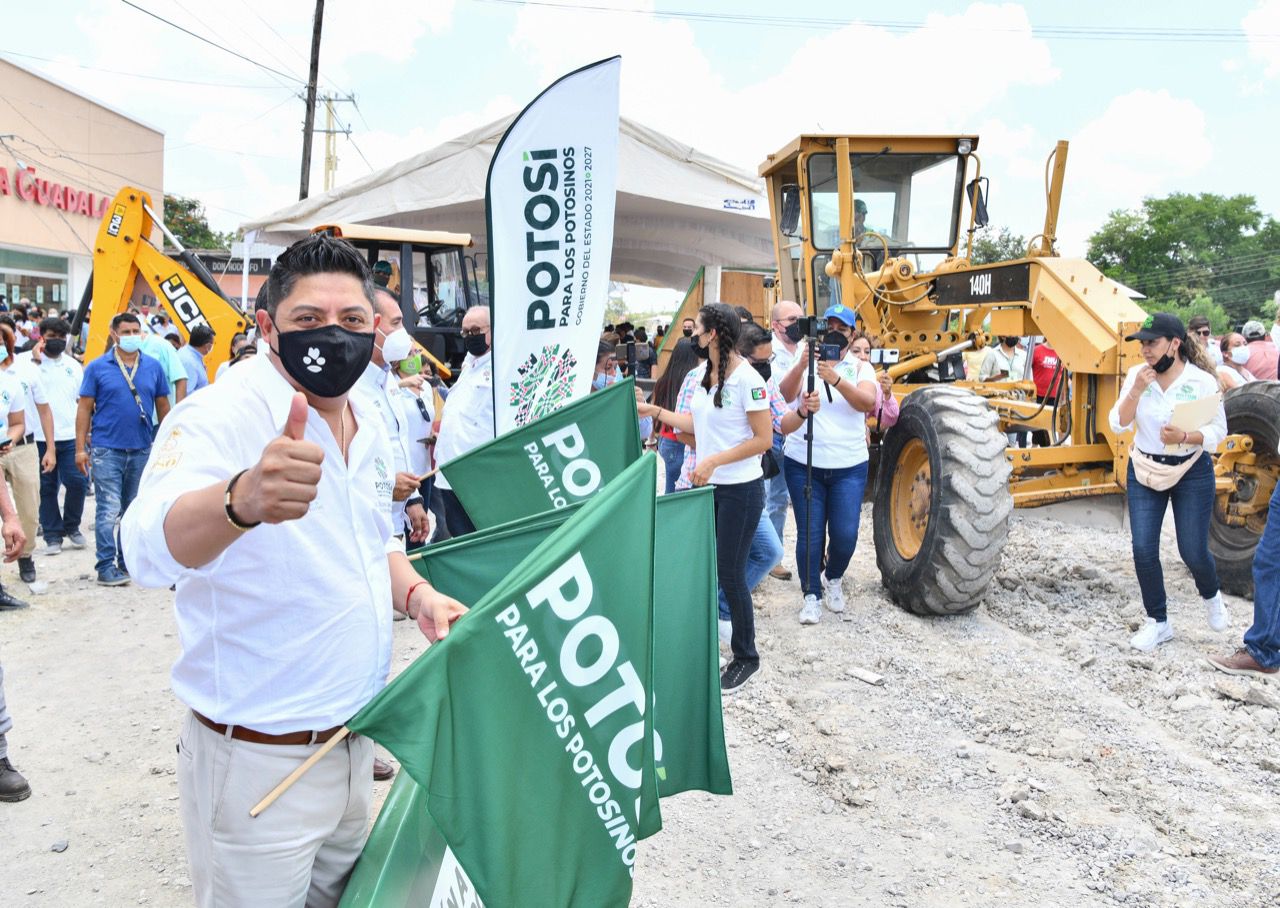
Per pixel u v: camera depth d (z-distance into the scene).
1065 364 5.93
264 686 1.72
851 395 5.47
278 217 15.43
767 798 3.73
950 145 7.88
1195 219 53.91
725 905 3.04
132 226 9.92
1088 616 5.70
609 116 3.67
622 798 1.90
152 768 4.05
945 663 4.96
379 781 3.90
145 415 6.88
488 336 5.10
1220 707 4.36
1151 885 3.08
